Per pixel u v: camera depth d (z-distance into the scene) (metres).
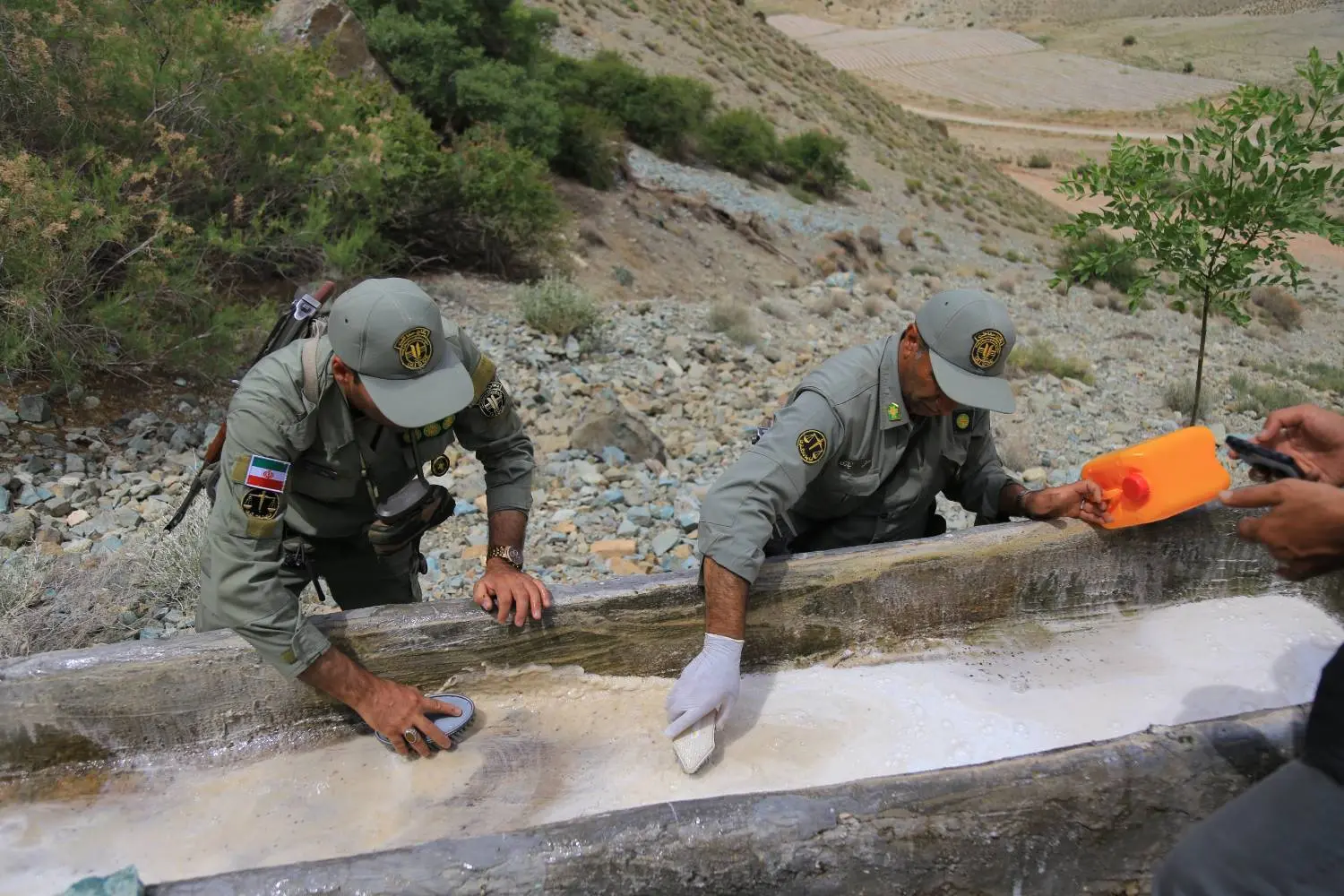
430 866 1.64
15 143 5.87
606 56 19.09
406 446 2.32
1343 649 1.48
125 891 1.51
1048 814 1.90
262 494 2.02
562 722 2.54
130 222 5.71
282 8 10.52
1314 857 1.44
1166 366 13.09
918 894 1.86
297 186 7.43
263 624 2.06
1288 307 20.61
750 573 2.29
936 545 2.84
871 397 2.49
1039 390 10.19
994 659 2.91
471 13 12.73
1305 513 1.59
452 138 11.40
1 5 5.80
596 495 5.42
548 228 9.93
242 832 2.18
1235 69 66.44
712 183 17.47
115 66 6.31
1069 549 2.99
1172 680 2.85
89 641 3.59
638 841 1.72
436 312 2.06
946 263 18.64
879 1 90.50
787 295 12.88
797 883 1.78
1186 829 1.98
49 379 5.39
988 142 48.22
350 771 2.36
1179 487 2.73
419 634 2.46
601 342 8.56
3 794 2.24
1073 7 86.31
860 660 2.87
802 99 28.80
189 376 5.97
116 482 4.79
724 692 2.28
